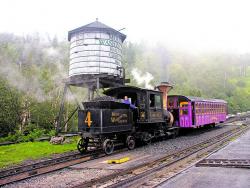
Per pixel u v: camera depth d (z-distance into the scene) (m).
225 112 30.53
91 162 10.68
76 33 18.38
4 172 9.21
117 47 18.80
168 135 18.38
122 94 16.22
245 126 26.75
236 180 7.22
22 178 8.27
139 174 7.90
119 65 18.98
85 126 12.80
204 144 14.84
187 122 20.17
